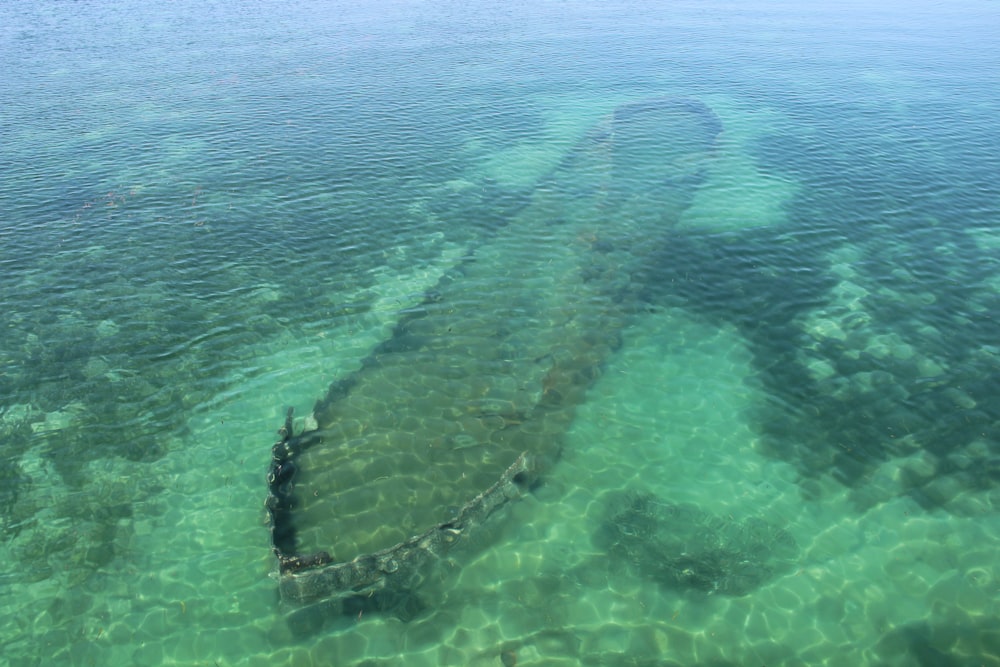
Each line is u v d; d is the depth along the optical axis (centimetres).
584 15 5416
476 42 4328
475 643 885
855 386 1328
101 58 3803
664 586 957
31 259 1766
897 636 887
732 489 1118
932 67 3650
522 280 1677
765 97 3125
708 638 890
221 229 1931
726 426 1246
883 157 2414
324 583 927
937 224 1931
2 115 2838
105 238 1872
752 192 2144
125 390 1317
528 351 1419
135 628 900
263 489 1116
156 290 1639
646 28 4844
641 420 1257
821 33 4622
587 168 2345
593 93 3212
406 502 1071
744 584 957
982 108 2925
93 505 1076
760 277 1691
